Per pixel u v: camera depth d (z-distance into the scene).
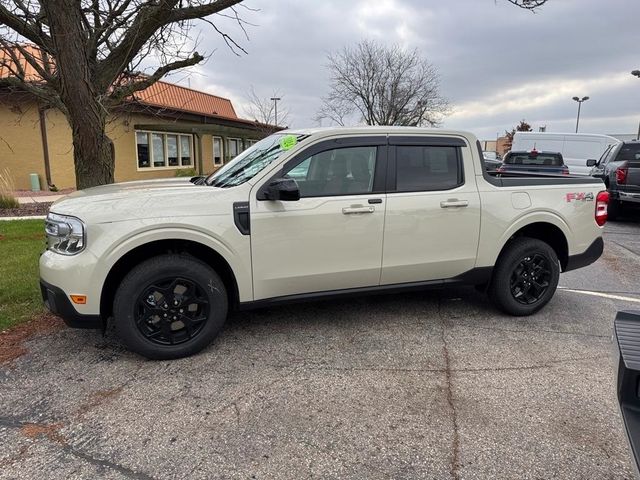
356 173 4.08
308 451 2.64
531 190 4.66
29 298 5.00
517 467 2.51
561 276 6.44
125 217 3.50
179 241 3.75
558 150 18.80
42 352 3.85
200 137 21.42
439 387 3.34
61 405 3.08
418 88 38.94
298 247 3.89
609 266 7.03
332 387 3.33
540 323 4.59
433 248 4.32
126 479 2.41
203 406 3.08
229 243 3.69
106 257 3.44
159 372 3.53
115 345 3.99
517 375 3.52
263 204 3.78
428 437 2.77
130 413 2.99
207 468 2.50
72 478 2.41
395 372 3.56
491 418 2.96
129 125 19.16
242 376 3.48
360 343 4.08
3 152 16.16
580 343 4.11
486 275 4.57
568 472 2.48
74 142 6.29
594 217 4.94
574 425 2.89
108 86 7.18
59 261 3.46
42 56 7.67
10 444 2.68
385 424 2.89
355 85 38.69
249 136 26.52
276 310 4.88
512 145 19.56
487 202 4.44
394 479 2.42
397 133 4.20
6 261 6.42
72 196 3.94
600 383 3.40
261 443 2.71
